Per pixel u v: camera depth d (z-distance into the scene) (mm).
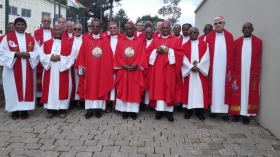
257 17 5441
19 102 5277
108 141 4246
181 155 3805
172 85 5332
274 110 4637
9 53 5129
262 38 5211
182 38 6551
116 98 5664
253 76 5219
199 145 4152
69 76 5574
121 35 6383
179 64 5340
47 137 4375
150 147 4047
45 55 5355
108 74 5539
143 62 5387
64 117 5547
